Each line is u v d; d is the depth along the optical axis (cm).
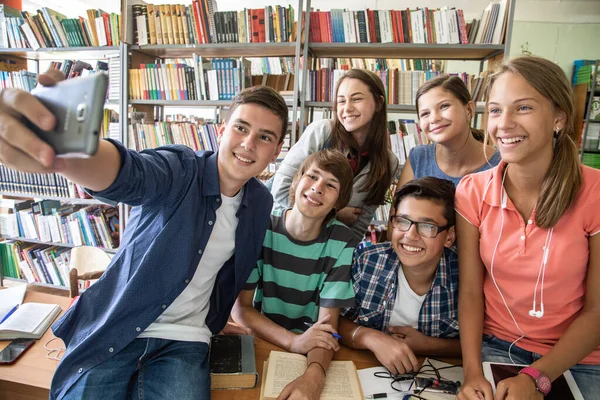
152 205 97
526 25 546
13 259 325
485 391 90
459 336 123
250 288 131
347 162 131
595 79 474
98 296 101
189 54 304
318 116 469
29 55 330
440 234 114
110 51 294
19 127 50
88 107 46
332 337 111
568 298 102
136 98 292
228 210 114
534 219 100
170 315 108
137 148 299
